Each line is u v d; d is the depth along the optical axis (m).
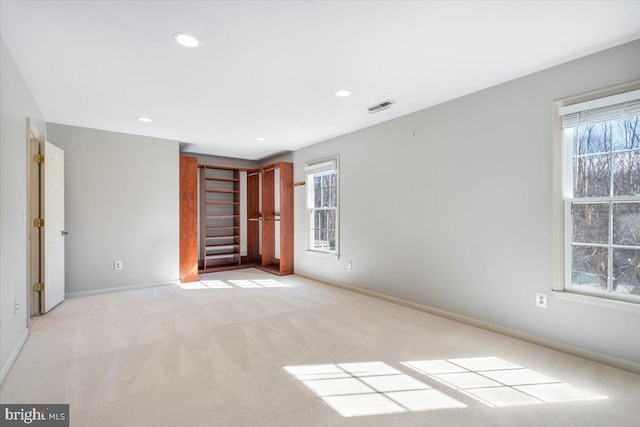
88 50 2.36
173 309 3.74
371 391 2.02
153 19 1.98
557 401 1.91
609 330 2.35
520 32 2.15
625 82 2.28
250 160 7.15
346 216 4.80
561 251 2.61
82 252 4.34
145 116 3.92
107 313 3.58
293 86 3.05
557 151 2.62
